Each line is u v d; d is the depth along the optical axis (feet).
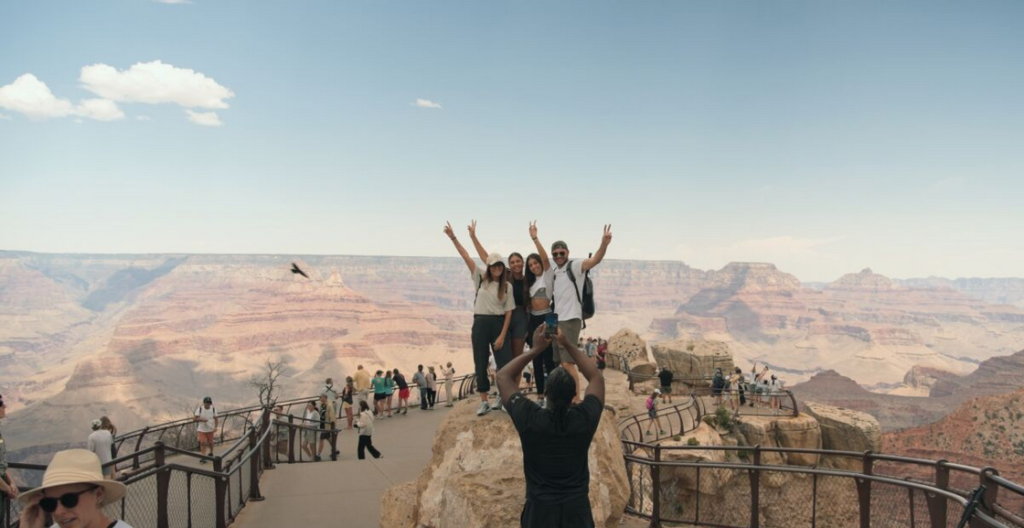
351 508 37.68
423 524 22.21
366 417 57.31
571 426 12.98
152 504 34.68
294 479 45.73
